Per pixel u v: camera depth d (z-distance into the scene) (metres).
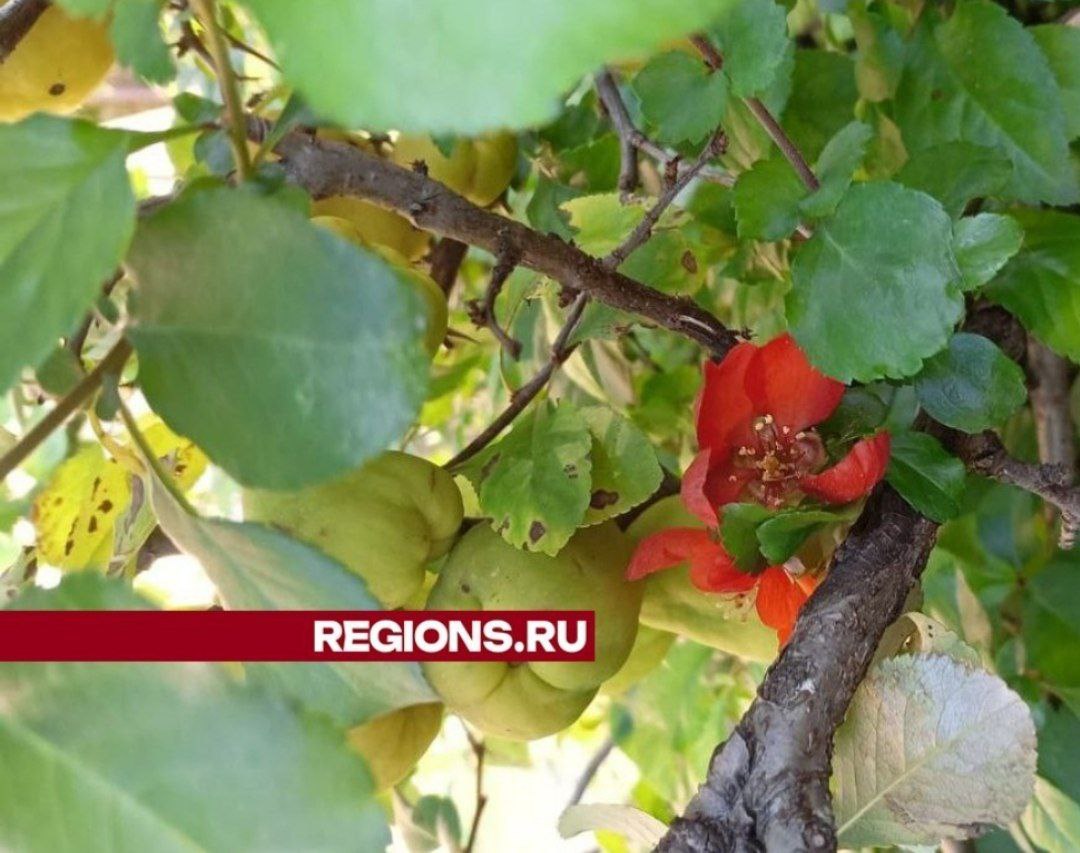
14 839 0.42
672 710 1.54
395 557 0.80
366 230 1.04
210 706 0.42
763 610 0.76
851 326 0.71
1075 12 1.04
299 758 0.42
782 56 0.72
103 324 0.77
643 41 0.31
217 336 0.44
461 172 1.10
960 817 0.69
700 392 0.81
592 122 1.26
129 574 0.86
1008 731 0.66
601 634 0.83
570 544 0.83
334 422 0.43
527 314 1.36
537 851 1.90
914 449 0.73
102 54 0.93
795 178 0.76
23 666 0.43
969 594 1.25
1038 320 0.87
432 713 0.91
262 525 0.50
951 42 0.96
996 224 0.71
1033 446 1.31
